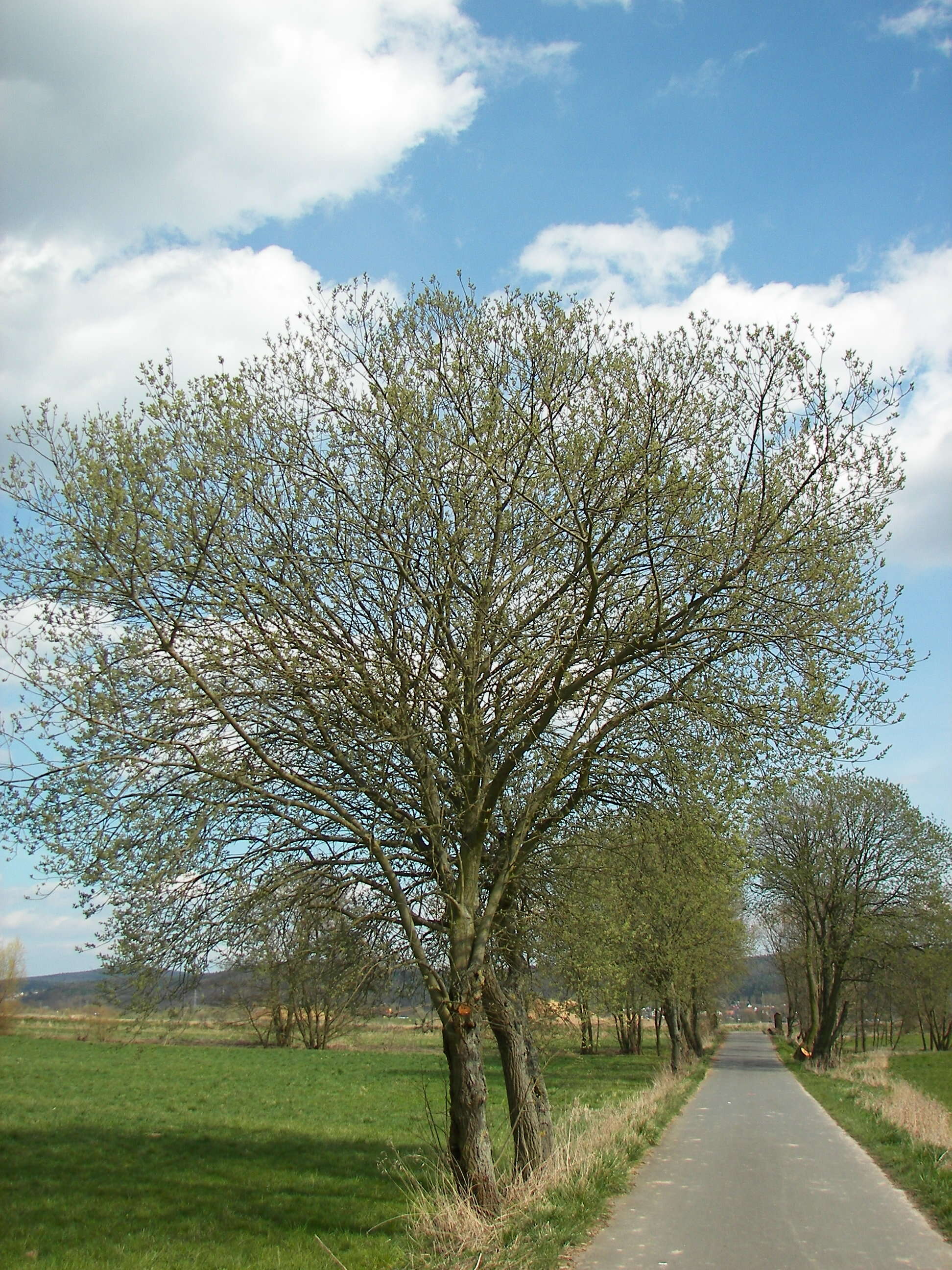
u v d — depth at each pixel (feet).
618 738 44.83
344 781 41.16
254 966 42.47
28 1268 37.19
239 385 40.01
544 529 42.55
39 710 35.24
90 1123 83.71
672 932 85.40
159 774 37.29
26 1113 90.07
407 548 41.34
